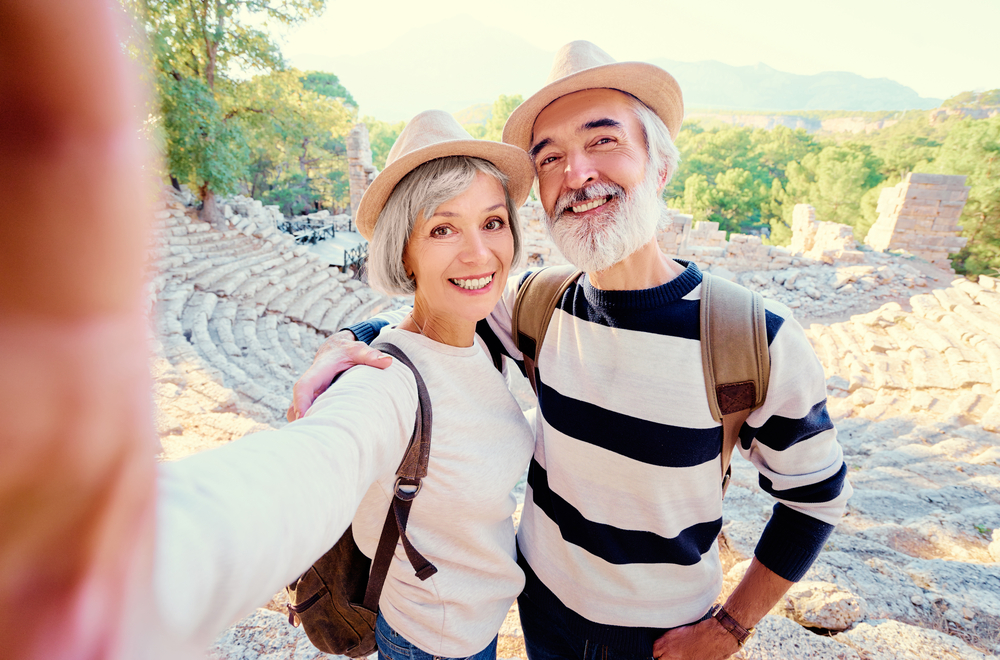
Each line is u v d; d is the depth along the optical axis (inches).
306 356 466.0
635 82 64.6
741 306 58.6
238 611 24.0
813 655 87.1
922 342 438.3
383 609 59.1
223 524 24.5
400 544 55.5
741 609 62.7
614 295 62.7
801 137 2613.2
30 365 6.4
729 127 2775.6
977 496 178.4
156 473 9.7
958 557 141.7
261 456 31.8
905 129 3452.3
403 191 56.9
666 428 59.8
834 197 1658.5
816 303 587.8
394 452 48.7
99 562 8.9
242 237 699.4
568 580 67.2
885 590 108.4
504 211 59.6
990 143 1267.2
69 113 6.3
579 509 65.1
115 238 6.9
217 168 629.6
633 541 63.4
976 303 486.3
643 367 60.4
